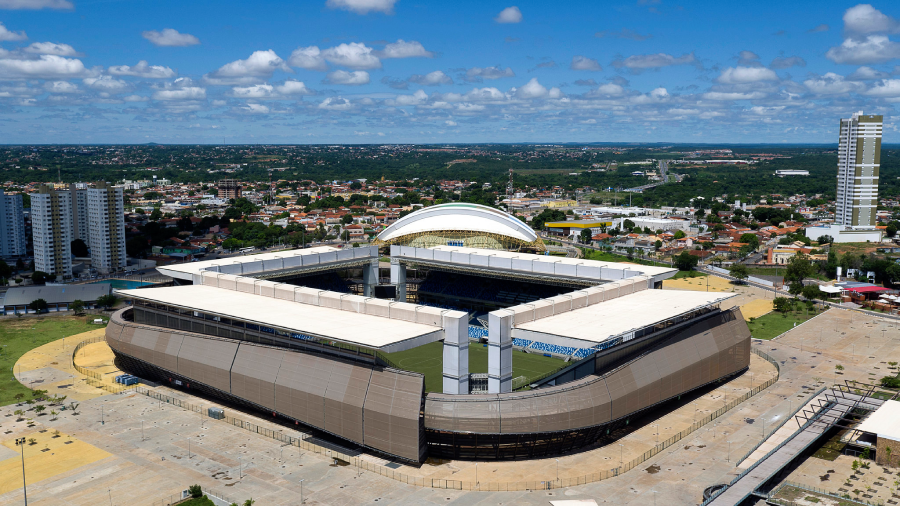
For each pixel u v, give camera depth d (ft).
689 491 434.71
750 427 537.65
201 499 423.64
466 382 510.99
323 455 488.02
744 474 444.96
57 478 448.65
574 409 479.82
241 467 466.70
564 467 470.80
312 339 533.96
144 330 639.76
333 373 506.48
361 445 488.02
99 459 477.36
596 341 481.87
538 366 650.43
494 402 471.62
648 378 539.70
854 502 408.46
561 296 598.75
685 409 577.43
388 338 479.82
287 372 530.27
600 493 432.66
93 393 610.65
